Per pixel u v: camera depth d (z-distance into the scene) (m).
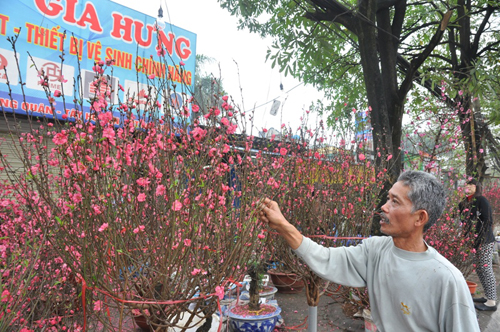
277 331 3.67
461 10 7.42
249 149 2.07
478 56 7.91
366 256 1.64
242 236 1.76
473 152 6.29
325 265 1.65
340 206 3.34
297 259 3.01
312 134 3.65
